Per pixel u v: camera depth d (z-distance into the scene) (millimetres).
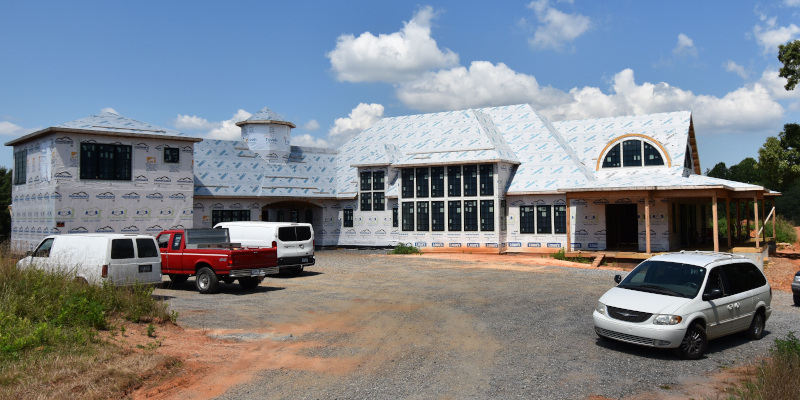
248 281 18109
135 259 14562
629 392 7855
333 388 8023
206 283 16969
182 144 28156
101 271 13805
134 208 26375
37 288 11438
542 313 13562
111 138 25828
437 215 31984
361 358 9641
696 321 9836
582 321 12648
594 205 28453
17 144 27922
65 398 7047
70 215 24516
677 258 11312
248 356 9719
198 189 31188
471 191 31000
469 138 32500
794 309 14898
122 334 10289
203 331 11453
